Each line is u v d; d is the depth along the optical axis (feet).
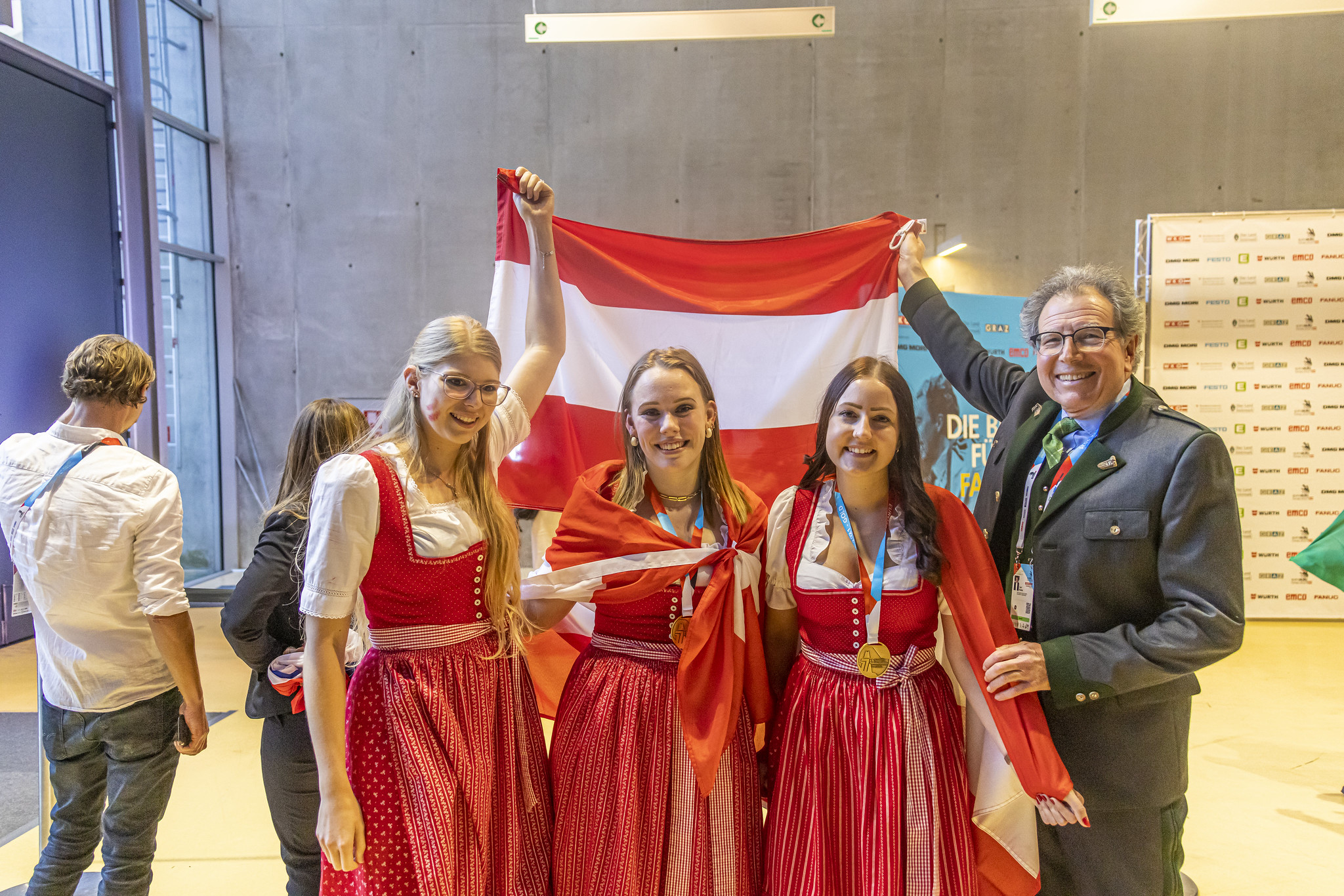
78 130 17.26
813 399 8.02
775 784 5.15
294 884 5.72
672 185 21.71
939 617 5.28
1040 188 21.25
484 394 4.53
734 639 5.15
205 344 22.17
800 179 21.56
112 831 5.97
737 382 8.07
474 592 4.75
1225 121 20.84
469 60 21.72
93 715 5.83
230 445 22.53
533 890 5.01
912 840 4.77
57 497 5.65
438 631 4.63
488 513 4.87
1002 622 4.96
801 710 5.10
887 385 5.04
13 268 15.93
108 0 17.72
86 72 17.52
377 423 4.92
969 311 16.81
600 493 5.57
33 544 5.62
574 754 5.08
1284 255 18.22
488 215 21.94
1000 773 5.01
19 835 8.64
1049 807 4.69
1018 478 5.52
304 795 5.62
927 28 21.15
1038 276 21.38
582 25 12.30
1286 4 10.55
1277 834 8.88
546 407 7.77
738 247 8.07
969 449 16.43
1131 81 20.94
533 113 21.72
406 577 4.51
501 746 4.83
